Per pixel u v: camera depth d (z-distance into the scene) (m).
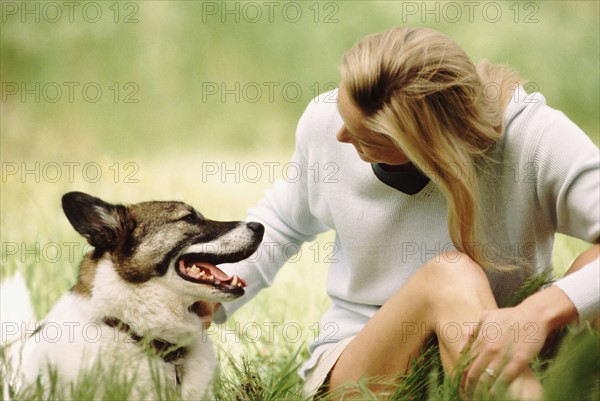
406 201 5.38
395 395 5.04
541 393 4.60
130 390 4.73
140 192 11.52
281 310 8.05
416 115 4.77
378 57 4.80
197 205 11.04
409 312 5.06
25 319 6.24
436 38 4.88
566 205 5.02
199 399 5.51
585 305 4.66
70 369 5.12
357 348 5.31
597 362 4.46
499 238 5.37
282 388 5.61
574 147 5.00
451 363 4.89
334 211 5.64
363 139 5.00
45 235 10.02
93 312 5.44
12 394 4.77
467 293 4.86
